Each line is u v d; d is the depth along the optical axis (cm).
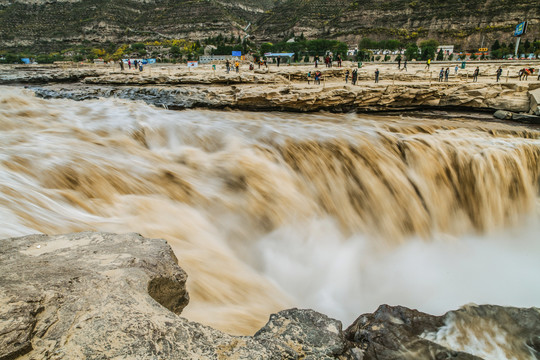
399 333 294
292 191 1032
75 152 960
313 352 238
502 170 1271
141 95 2414
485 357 272
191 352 205
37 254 293
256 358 215
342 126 1648
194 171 1027
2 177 655
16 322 198
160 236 646
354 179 1173
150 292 269
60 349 190
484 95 2053
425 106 2191
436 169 1273
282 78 2759
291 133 1396
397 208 1143
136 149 1156
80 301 227
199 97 2233
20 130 1188
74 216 582
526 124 1809
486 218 1233
